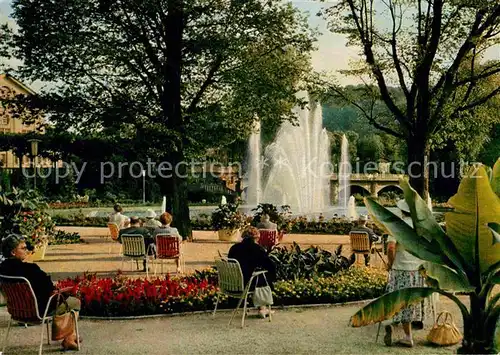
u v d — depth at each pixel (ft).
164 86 64.34
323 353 21.91
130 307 28.71
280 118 69.21
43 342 23.73
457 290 18.29
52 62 59.47
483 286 19.24
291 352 22.12
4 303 30.42
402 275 23.40
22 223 46.96
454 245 19.65
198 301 29.76
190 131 66.33
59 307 22.11
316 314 29.25
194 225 80.18
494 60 62.28
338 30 58.65
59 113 59.93
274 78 67.46
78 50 57.82
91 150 139.64
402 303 18.56
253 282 27.27
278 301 30.96
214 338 24.40
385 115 68.08
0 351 22.30
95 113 60.13
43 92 61.57
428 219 19.69
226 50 62.18
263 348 22.72
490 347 19.07
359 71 57.26
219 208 65.82
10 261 21.40
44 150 139.54
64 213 103.30
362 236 42.42
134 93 65.41
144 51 63.98
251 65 67.26
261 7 64.49
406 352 22.02
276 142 116.37
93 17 60.44
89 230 76.69
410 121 57.11
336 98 63.00
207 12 63.41
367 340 23.91
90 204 129.90
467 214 18.86
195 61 63.52
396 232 19.70
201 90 68.13
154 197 145.07
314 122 116.78
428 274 18.58
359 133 216.95
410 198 19.72
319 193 116.37
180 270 41.24
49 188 139.95
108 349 22.70
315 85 62.13
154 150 61.36
